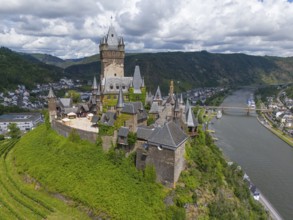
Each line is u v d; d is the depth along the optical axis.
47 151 86.25
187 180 68.88
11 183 79.06
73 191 67.56
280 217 90.19
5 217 63.12
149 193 64.62
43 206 66.75
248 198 90.19
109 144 76.00
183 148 70.81
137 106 82.50
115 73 114.12
